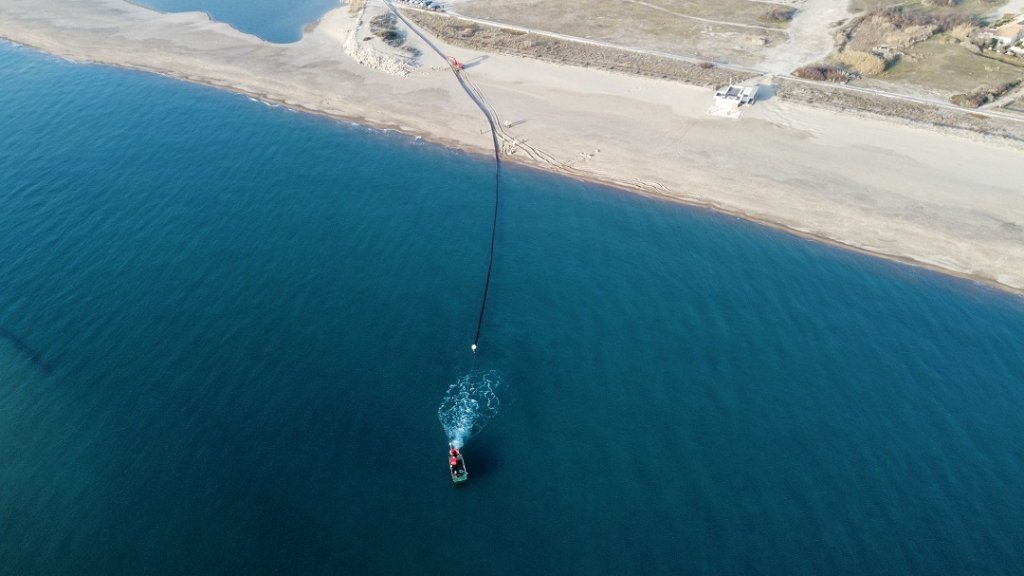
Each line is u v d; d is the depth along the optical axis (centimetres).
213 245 6066
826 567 3619
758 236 6184
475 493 3969
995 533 3778
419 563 3641
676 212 6525
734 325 5169
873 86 8256
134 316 5306
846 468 4122
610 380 4694
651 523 3816
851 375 4747
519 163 7338
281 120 8369
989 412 4481
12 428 4450
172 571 3631
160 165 7356
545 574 3591
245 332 5134
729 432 4338
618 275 5678
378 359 4878
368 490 4000
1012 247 5950
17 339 5128
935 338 5084
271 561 3662
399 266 5781
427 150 7619
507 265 5778
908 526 3812
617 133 7738
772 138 7462
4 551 3759
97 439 4359
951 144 7156
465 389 4638
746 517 3853
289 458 4194
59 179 7100
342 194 6794
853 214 6391
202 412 4516
